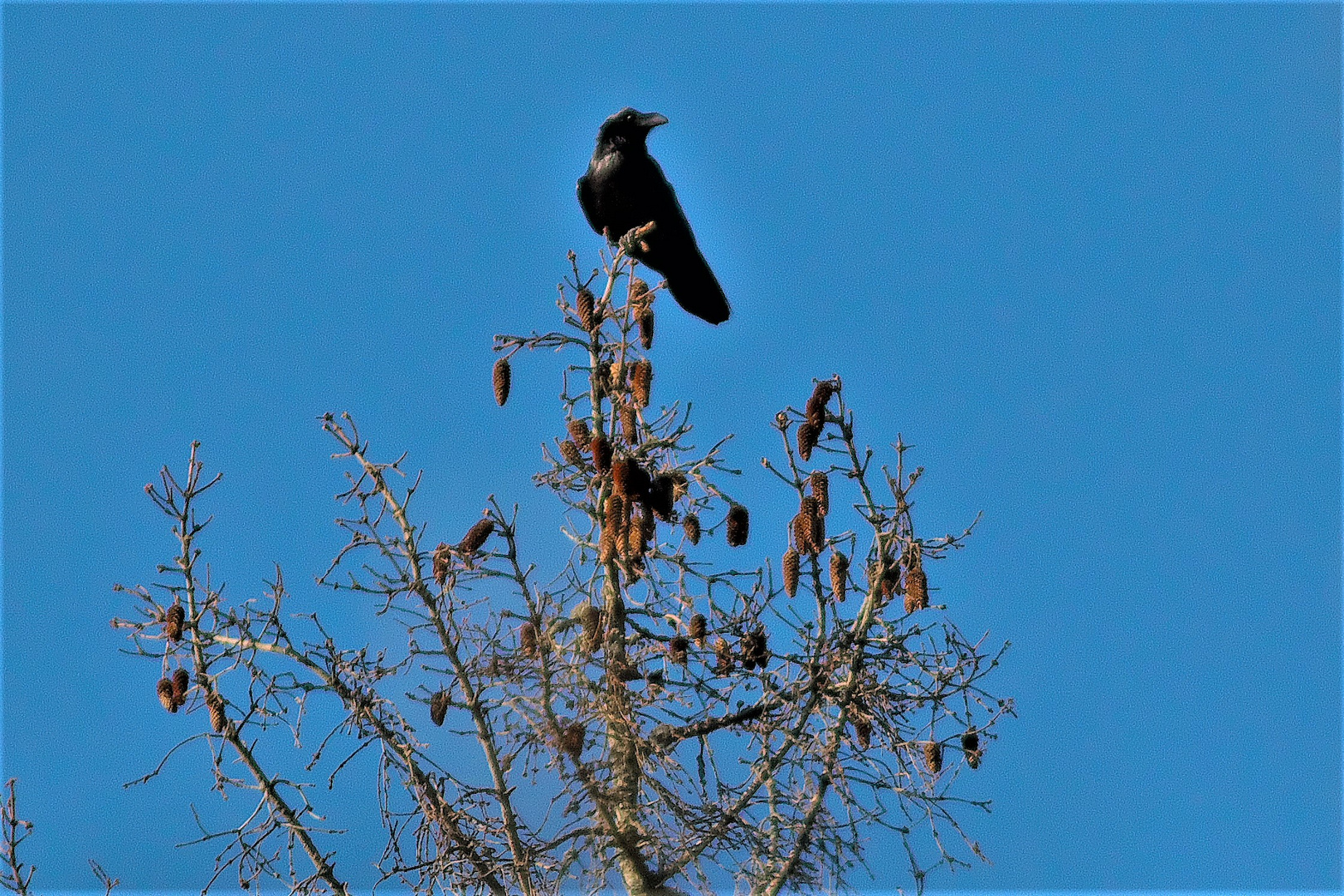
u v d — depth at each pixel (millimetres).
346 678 11977
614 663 12227
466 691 11969
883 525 12156
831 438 12227
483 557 12125
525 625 11828
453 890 12016
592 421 13414
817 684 12336
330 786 11938
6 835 11867
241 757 11914
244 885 11898
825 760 12133
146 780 11836
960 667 12250
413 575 12055
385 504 12227
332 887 11906
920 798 12055
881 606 12328
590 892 11828
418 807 12148
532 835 12047
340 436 12234
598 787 11570
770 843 12055
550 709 11430
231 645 12031
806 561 12367
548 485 13648
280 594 12062
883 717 12359
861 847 12016
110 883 11797
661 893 12227
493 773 12031
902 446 12055
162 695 11805
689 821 11945
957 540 12141
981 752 12320
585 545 13414
